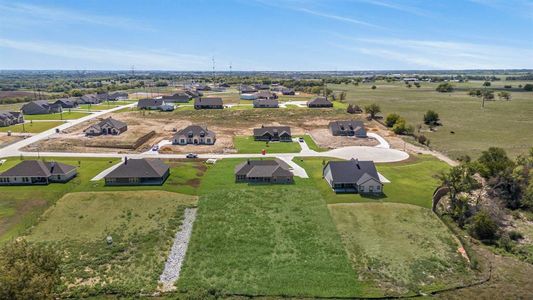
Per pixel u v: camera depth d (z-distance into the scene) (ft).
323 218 186.50
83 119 473.67
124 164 232.32
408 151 315.78
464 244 165.89
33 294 100.94
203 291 133.39
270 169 236.63
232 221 183.11
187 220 184.34
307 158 293.23
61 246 161.07
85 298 130.00
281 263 150.51
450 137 382.22
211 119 477.77
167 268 147.13
